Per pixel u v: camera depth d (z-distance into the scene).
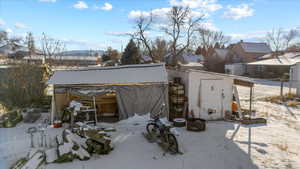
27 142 6.77
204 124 8.14
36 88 12.24
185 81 9.68
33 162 5.39
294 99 14.55
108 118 9.78
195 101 9.50
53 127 8.34
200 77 9.48
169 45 34.84
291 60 26.39
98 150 5.99
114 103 10.23
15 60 13.06
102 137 6.45
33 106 11.48
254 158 5.90
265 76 31.36
